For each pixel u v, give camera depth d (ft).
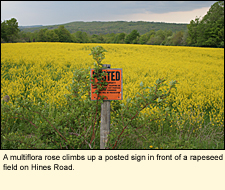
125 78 42.27
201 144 16.74
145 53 96.48
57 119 12.79
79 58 65.57
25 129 17.34
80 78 14.28
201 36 230.48
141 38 380.37
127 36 401.49
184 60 81.76
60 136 13.47
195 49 117.91
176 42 270.46
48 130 13.03
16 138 12.46
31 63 54.08
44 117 12.81
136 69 52.70
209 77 51.21
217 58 93.25
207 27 227.20
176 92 31.99
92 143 15.47
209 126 19.31
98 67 11.47
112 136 12.05
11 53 70.13
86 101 14.28
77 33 425.69
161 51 106.63
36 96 26.40
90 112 14.38
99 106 13.87
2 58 57.93
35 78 39.40
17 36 328.08
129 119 12.52
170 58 84.99
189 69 60.70
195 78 47.88
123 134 12.75
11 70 43.65
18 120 18.40
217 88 38.91
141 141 16.69
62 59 62.23
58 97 23.72
